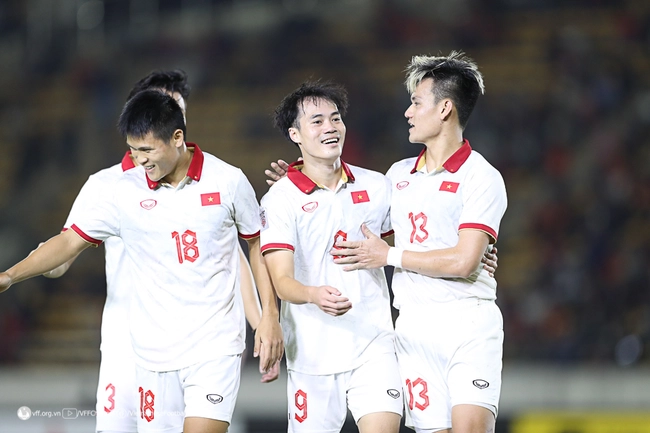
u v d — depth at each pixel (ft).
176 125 42.73
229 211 44.47
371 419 44.57
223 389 43.45
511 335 130.52
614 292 131.75
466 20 183.93
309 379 45.78
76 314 146.51
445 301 45.16
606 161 152.05
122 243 48.67
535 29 180.96
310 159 45.93
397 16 187.83
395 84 173.37
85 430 72.95
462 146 46.21
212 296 43.96
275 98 182.80
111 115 180.65
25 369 135.44
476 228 44.04
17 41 198.39
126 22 198.08
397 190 46.85
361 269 45.21
